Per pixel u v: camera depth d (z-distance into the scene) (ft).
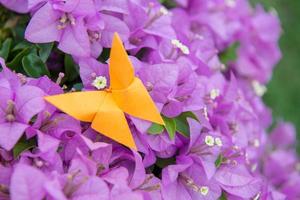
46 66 1.44
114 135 1.31
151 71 1.38
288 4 3.25
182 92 1.42
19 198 1.16
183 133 1.41
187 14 1.80
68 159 1.30
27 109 1.27
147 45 1.50
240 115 1.67
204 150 1.41
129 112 1.33
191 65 1.51
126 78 1.34
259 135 1.82
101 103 1.32
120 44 1.33
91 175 1.25
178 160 1.41
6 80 1.30
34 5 1.39
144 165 1.37
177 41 1.50
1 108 1.28
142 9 1.49
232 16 2.00
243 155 1.48
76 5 1.37
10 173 1.25
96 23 1.41
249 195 1.44
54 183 1.17
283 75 3.04
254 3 2.33
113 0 1.46
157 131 1.35
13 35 1.57
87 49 1.38
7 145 1.24
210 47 1.69
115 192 1.24
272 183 2.11
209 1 1.86
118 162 1.35
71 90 1.41
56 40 1.39
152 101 1.34
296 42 3.19
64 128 1.30
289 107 2.89
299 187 2.06
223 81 1.65
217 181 1.41
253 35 2.10
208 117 1.54
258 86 1.98
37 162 1.25
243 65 1.99
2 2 1.51
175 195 1.37
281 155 2.13
